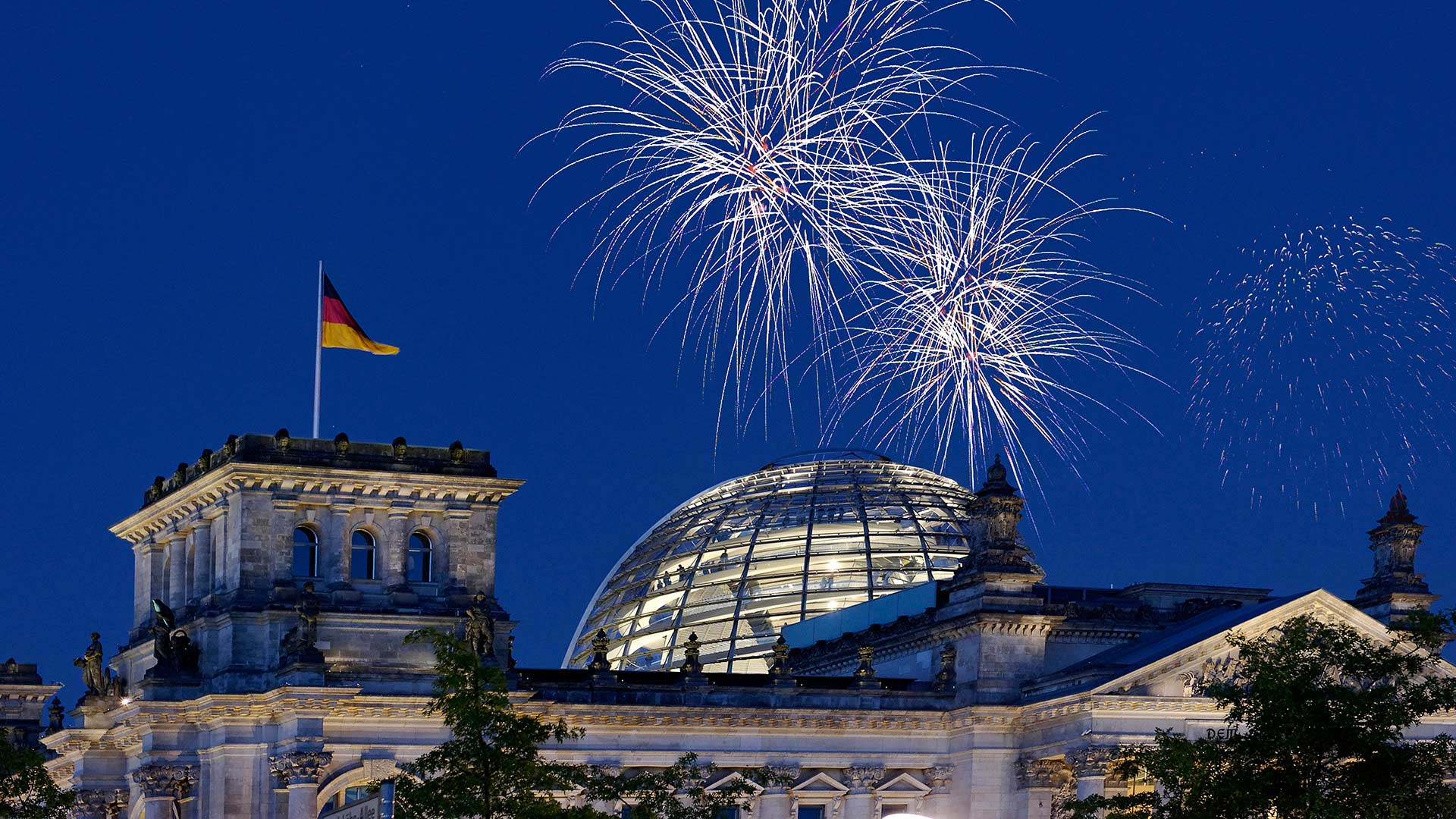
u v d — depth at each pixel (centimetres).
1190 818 10581
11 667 18838
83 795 14762
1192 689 14600
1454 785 13262
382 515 14050
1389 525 15950
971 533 15962
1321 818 9969
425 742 13762
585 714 14550
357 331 14462
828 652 17612
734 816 14975
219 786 13600
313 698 13250
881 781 15300
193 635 14025
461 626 14000
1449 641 10825
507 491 14362
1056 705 14712
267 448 13762
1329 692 10538
